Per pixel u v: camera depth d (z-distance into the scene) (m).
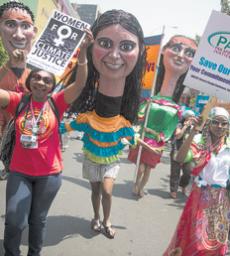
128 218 5.43
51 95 3.47
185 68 6.73
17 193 3.29
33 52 3.45
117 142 4.59
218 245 3.37
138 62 4.67
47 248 4.17
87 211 5.45
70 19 3.52
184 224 3.53
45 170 3.37
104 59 4.40
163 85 6.86
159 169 9.55
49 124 3.36
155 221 5.46
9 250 3.33
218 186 3.43
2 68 4.59
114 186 7.12
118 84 4.50
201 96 12.56
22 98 3.41
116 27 4.36
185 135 6.63
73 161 8.81
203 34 3.94
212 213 3.41
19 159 3.36
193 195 3.52
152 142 6.43
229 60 3.92
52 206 5.46
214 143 3.52
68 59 3.43
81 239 4.50
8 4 5.28
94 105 4.66
